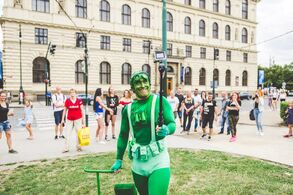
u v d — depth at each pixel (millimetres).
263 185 5594
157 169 2965
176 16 49062
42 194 5219
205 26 53219
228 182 5781
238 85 58531
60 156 8156
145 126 2998
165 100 3033
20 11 34594
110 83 41625
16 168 6895
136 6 43969
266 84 97188
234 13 57562
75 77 38656
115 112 11078
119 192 3100
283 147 9523
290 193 5195
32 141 10648
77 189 5449
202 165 7004
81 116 8852
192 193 5203
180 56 48250
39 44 35719
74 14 38438
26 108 11031
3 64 34406
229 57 57188
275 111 24875
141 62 44438
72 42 38250
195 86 51438
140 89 2973
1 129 8391
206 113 11141
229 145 9891
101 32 40500
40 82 36344
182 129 14188
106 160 7504
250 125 15711
